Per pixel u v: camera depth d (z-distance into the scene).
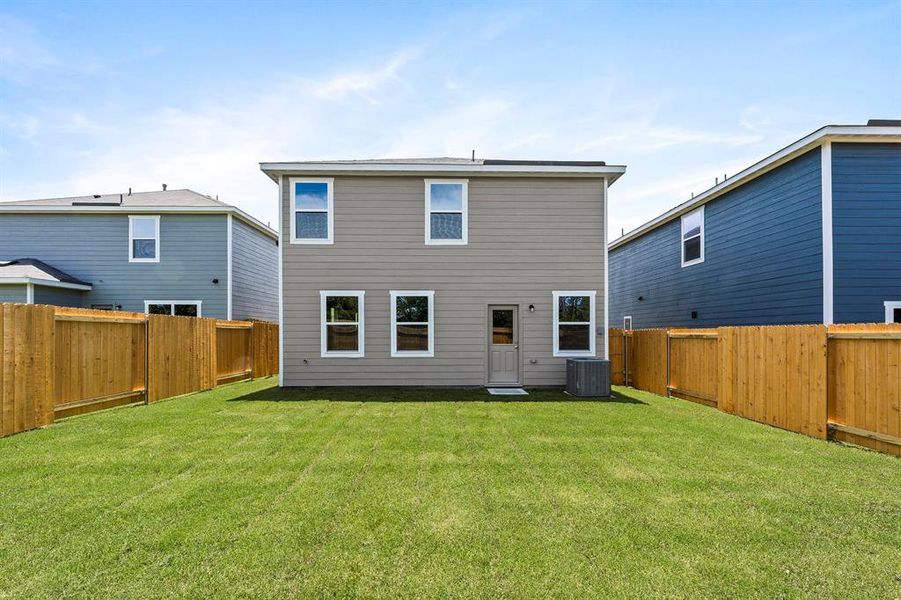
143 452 5.36
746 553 3.09
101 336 7.85
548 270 11.00
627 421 7.19
